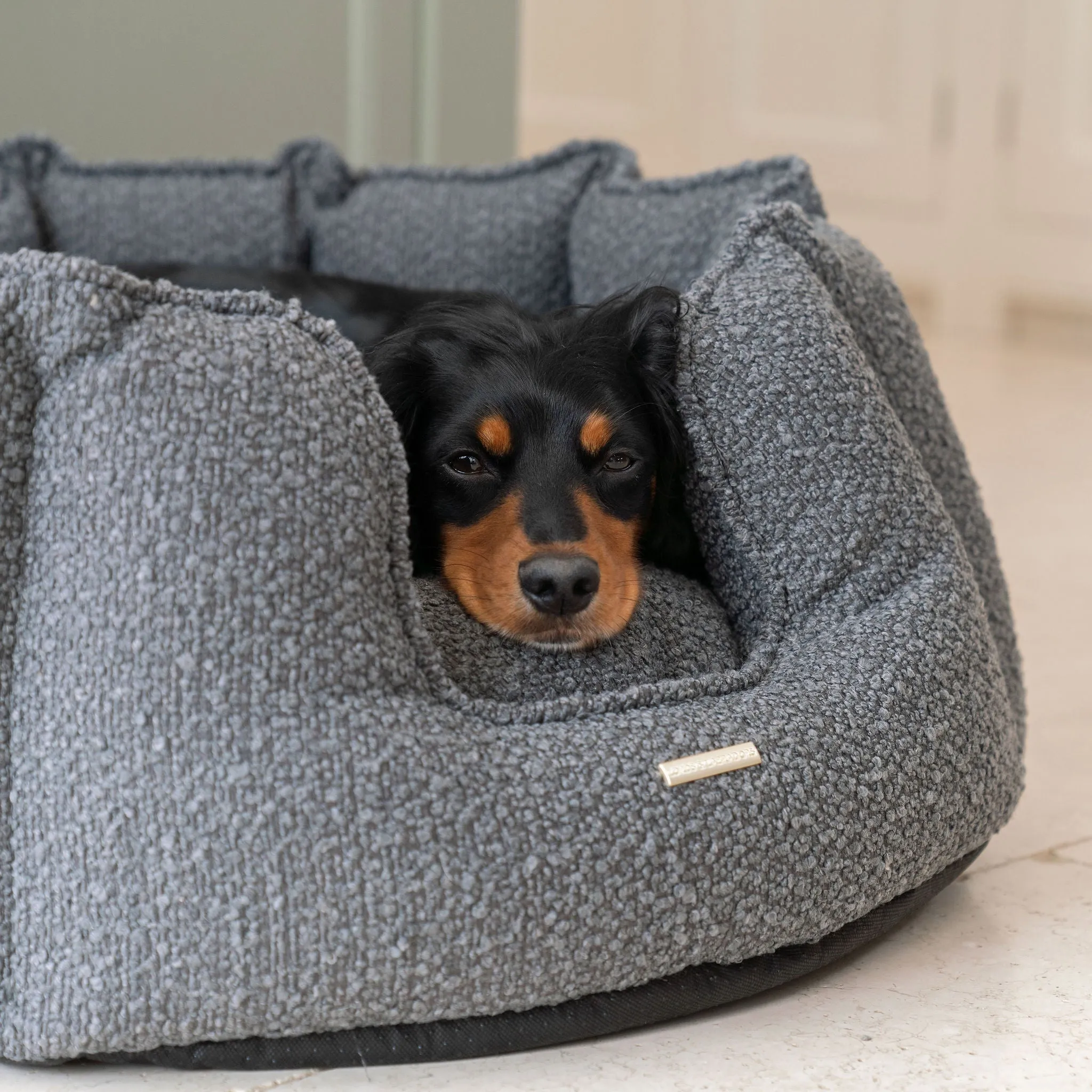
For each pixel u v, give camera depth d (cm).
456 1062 129
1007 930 155
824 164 634
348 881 120
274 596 123
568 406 165
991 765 151
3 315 123
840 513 157
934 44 603
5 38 284
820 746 137
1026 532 336
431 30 324
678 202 222
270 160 260
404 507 135
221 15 304
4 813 124
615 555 160
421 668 133
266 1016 121
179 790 120
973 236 617
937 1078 126
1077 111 578
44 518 125
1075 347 604
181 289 129
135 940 120
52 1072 126
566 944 124
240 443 124
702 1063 128
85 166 254
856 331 176
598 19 586
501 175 250
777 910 132
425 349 173
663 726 134
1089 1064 129
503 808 124
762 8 612
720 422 162
